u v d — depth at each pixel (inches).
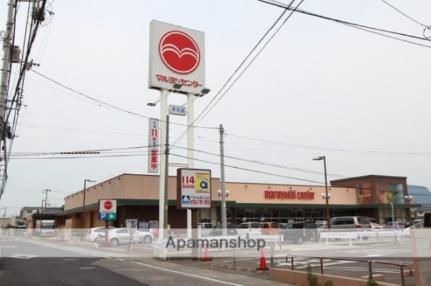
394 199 2596.0
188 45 1407.5
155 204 1847.9
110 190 2010.3
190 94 1385.3
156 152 1541.6
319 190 2417.6
